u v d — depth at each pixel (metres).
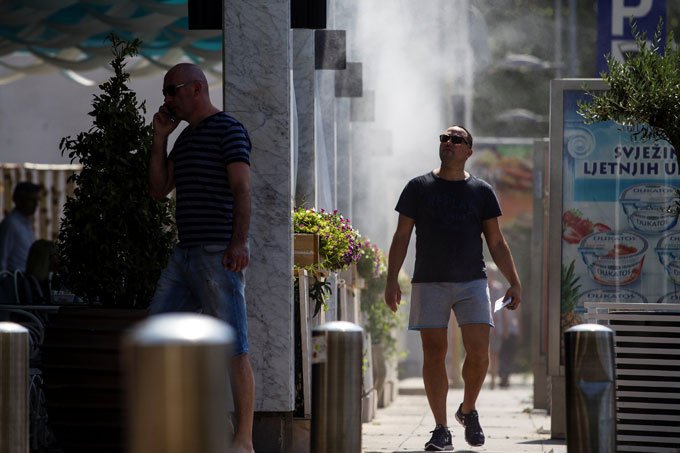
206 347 8.62
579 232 27.45
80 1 36.34
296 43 28.67
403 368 49.59
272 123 22.17
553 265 27.50
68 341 19.39
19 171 52.28
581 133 27.47
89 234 20.25
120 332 19.38
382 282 37.41
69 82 46.22
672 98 20.61
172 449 8.52
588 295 27.45
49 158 46.50
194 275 18.92
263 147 22.16
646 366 21.12
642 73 21.05
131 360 8.66
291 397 22.19
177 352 8.56
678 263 27.31
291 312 22.19
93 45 40.72
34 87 46.38
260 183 22.17
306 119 28.61
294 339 23.33
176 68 19.34
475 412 25.02
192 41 40.09
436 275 24.75
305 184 28.48
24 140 46.44
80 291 20.64
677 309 21.30
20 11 37.34
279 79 22.16
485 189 25.12
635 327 21.17
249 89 22.20
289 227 22.16
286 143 22.16
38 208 52.88
